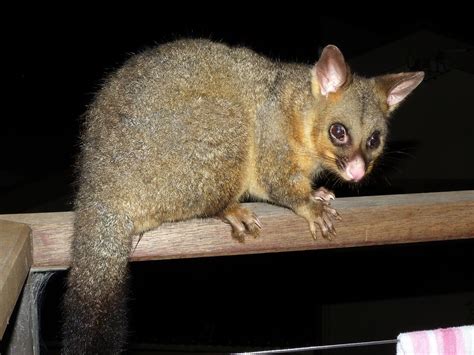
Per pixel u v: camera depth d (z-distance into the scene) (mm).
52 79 2049
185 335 1474
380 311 1472
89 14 2061
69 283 610
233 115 715
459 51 1505
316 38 1833
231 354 505
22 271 555
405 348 491
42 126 1966
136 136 660
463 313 1461
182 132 681
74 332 598
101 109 675
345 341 1458
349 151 759
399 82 802
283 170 747
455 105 1508
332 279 1512
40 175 1669
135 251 645
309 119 765
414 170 1509
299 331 1478
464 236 678
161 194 660
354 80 787
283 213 670
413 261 1501
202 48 736
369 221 664
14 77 2045
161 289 1512
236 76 739
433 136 1513
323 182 818
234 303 1516
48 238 618
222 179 701
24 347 617
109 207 632
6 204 1528
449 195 698
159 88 687
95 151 652
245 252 661
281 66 785
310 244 666
